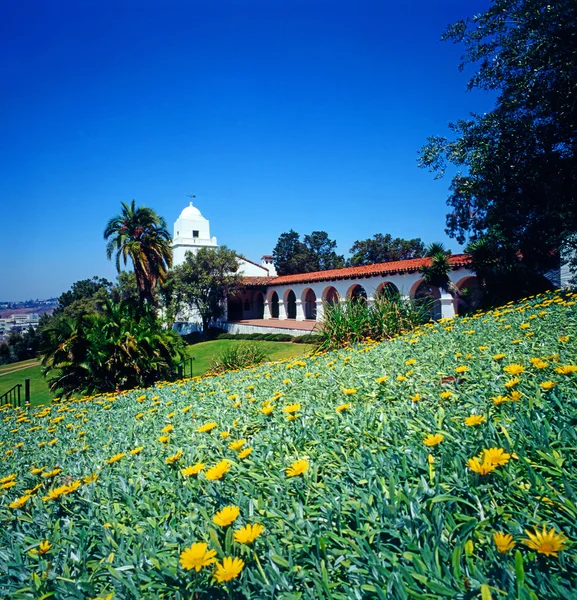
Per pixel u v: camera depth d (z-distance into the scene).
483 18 12.20
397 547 1.25
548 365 2.64
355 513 1.45
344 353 5.75
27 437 4.47
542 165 12.05
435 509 1.34
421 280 22.52
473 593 1.00
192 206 43.34
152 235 27.33
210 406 3.78
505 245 15.88
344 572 1.25
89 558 1.53
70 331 11.82
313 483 1.72
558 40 10.62
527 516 1.26
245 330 33.12
